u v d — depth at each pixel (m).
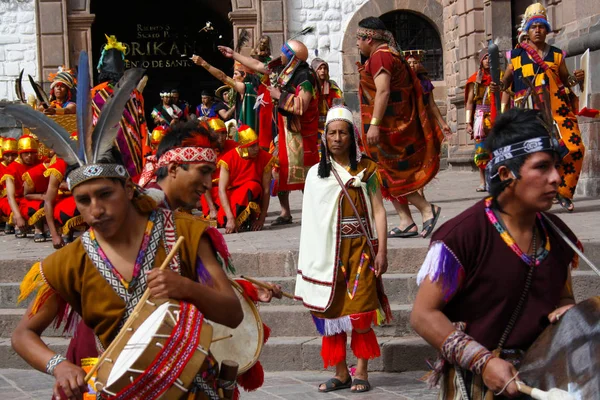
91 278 2.85
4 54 19.83
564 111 8.66
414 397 5.39
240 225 8.76
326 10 20.19
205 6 24.73
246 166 8.75
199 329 2.77
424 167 7.57
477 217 3.02
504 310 3.00
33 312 2.96
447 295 2.99
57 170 8.00
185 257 2.91
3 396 5.66
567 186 8.68
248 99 10.38
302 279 5.52
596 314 2.78
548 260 3.02
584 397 2.63
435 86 20.14
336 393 5.55
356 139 5.45
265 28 19.94
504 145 2.97
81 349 3.04
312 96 8.73
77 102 2.91
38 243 8.91
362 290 5.39
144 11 24.84
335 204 5.41
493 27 16.53
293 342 6.20
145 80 7.80
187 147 3.52
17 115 2.90
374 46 7.63
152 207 2.93
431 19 20.23
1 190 9.84
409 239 7.44
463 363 2.89
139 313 2.78
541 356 2.84
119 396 2.68
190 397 2.87
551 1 12.42
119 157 2.89
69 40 19.95
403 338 6.26
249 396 5.51
